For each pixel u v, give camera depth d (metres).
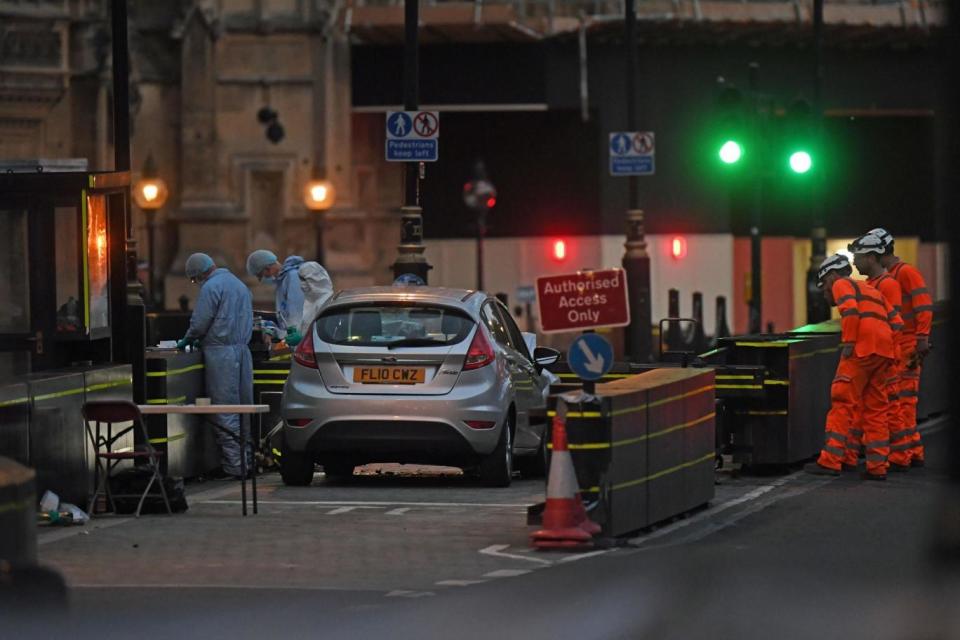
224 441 77.12
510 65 190.38
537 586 47.72
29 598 35.00
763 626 41.41
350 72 194.00
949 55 58.16
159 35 193.00
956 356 68.19
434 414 70.06
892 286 75.25
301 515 63.81
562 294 58.81
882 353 73.56
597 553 53.97
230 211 193.38
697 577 48.28
